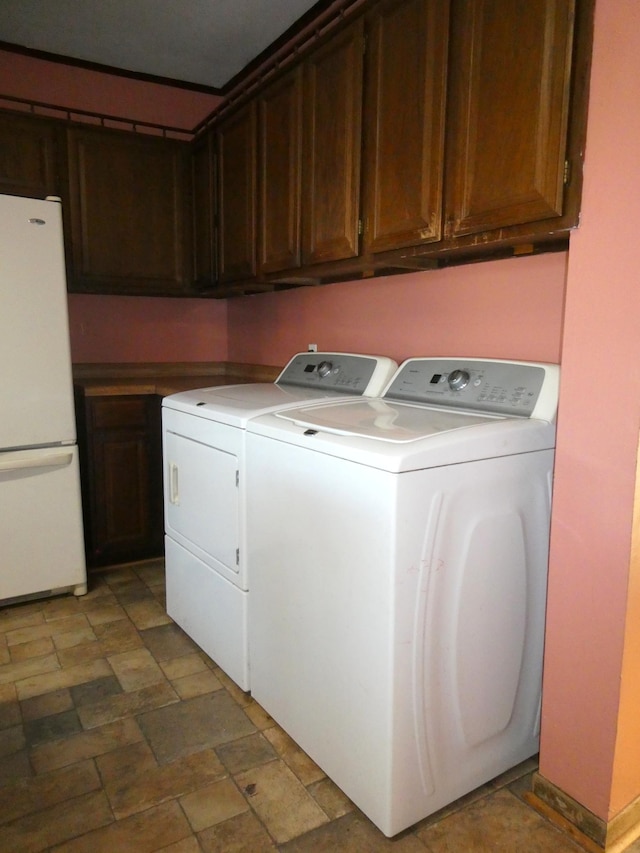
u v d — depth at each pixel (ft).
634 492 3.96
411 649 4.22
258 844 4.38
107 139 9.36
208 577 6.59
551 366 5.15
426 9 5.21
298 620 5.12
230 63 9.79
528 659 5.06
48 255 7.66
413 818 4.47
